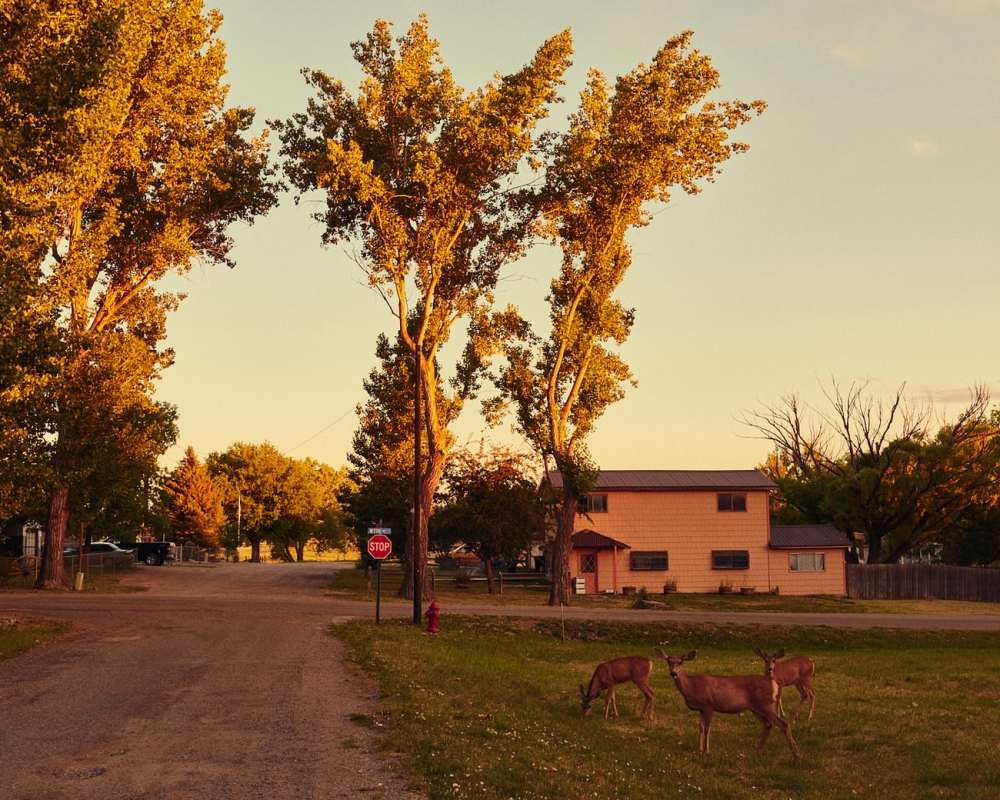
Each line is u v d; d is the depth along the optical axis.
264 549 153.75
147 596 45.34
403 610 41.62
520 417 50.53
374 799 10.78
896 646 39.81
